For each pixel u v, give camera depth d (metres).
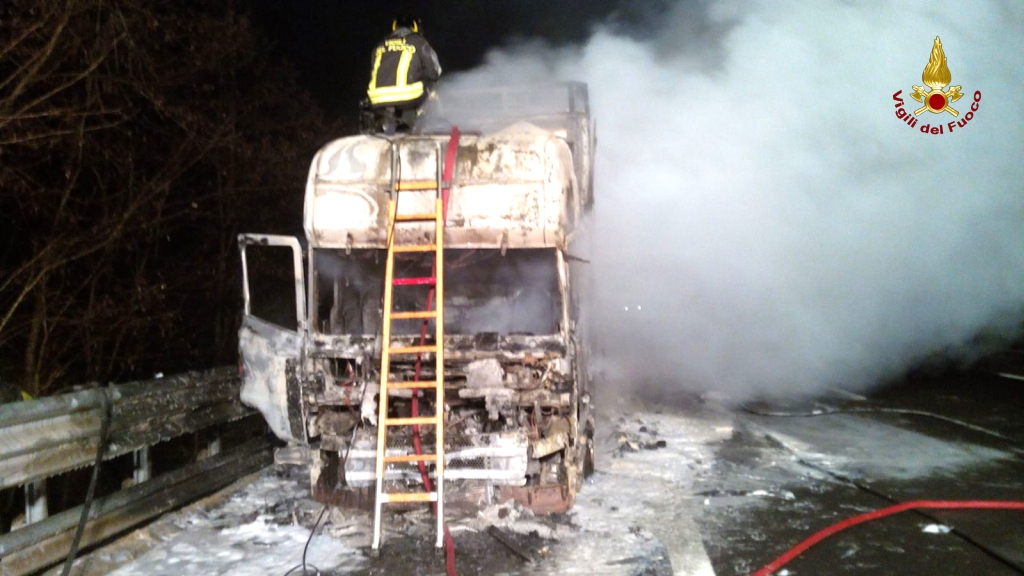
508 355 5.86
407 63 6.56
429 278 5.94
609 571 4.93
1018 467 7.48
